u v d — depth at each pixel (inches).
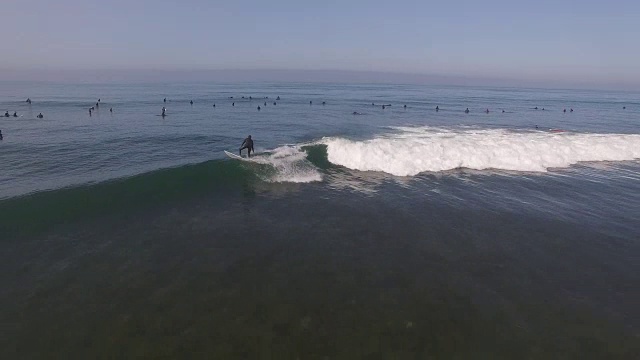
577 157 767.1
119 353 248.5
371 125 1210.6
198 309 291.9
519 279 339.6
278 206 498.3
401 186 585.9
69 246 381.1
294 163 648.4
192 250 380.5
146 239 400.8
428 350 253.8
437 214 482.9
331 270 349.4
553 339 264.4
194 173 566.9
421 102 2410.2
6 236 393.7
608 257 382.9
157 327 271.7
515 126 1251.2
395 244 401.4
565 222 467.8
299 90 4005.9
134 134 977.5
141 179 530.3
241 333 267.6
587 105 2588.6
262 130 1071.6
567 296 315.3
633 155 804.6
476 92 4382.4
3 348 249.8
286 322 279.4
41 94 2800.2
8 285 315.0
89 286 317.4
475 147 743.1
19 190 516.1
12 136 932.6
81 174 602.2
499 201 533.6
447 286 326.6
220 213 472.4
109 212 462.0
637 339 266.1
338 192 554.6
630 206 527.8
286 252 380.5
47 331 265.9
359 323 279.3
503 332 271.1
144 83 5757.9
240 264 356.5
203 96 2738.7
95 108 1704.0
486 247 398.6
